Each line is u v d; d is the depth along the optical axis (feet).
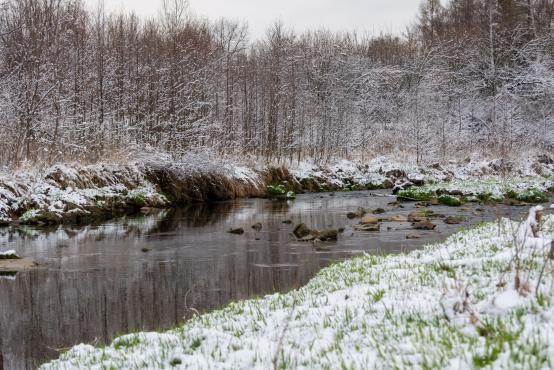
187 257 52.49
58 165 87.35
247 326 23.25
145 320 33.22
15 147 85.66
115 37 116.98
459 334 16.08
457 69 165.78
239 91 142.00
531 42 149.79
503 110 142.61
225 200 110.83
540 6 169.27
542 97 140.46
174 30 116.57
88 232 69.26
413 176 130.41
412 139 147.95
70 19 101.30
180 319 33.09
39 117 90.27
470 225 66.95
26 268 48.29
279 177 129.70
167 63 112.47
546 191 99.35
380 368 14.76
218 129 115.85
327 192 127.54
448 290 20.15
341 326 19.97
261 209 94.17
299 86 150.82
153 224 76.48
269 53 160.35
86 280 43.83
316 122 149.89
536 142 140.36
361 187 133.90
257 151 136.98
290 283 40.63
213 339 21.42
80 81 103.09
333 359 16.43
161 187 104.73
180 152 106.42
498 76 152.25
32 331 31.76
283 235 64.90
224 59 131.44
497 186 102.63
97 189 89.92
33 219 75.31
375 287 25.45
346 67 168.76
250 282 41.75
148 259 51.78
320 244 57.47
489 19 162.71
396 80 173.58
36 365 26.61
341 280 30.86
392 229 66.08
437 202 93.50
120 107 108.27
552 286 18.60
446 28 198.80
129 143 104.88
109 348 23.18
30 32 93.25
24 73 89.71
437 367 13.78
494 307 17.84
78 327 32.30
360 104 163.12
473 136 151.23
